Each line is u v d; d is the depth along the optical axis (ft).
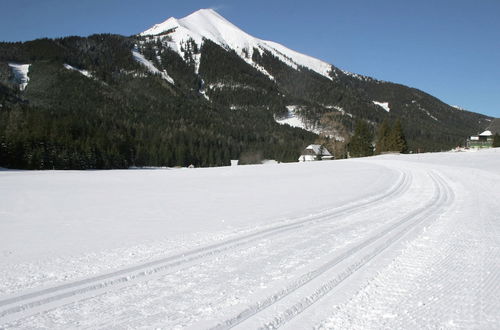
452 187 47.47
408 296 12.56
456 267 15.53
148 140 365.20
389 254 17.62
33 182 74.02
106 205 39.81
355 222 26.14
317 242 20.17
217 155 374.84
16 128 241.35
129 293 13.06
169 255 18.06
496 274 14.64
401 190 46.21
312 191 48.73
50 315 11.35
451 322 10.68
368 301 12.19
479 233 21.91
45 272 15.80
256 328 10.38
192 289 13.30
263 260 16.83
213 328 10.31
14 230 26.40
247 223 26.73
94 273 15.46
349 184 55.77
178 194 49.80
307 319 10.95
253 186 58.85
